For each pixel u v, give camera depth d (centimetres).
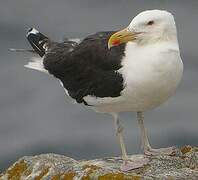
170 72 1237
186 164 1251
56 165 1212
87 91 1336
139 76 1238
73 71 1364
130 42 1277
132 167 1227
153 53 1241
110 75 1277
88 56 1328
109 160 1284
